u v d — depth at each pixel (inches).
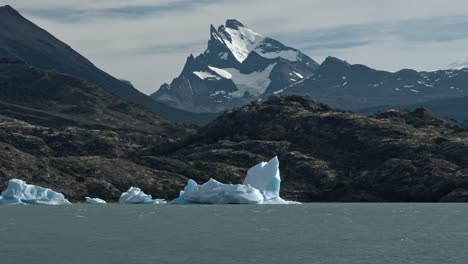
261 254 7126.0
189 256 6953.7
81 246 7746.1
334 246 7839.6
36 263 6520.7
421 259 6801.2
